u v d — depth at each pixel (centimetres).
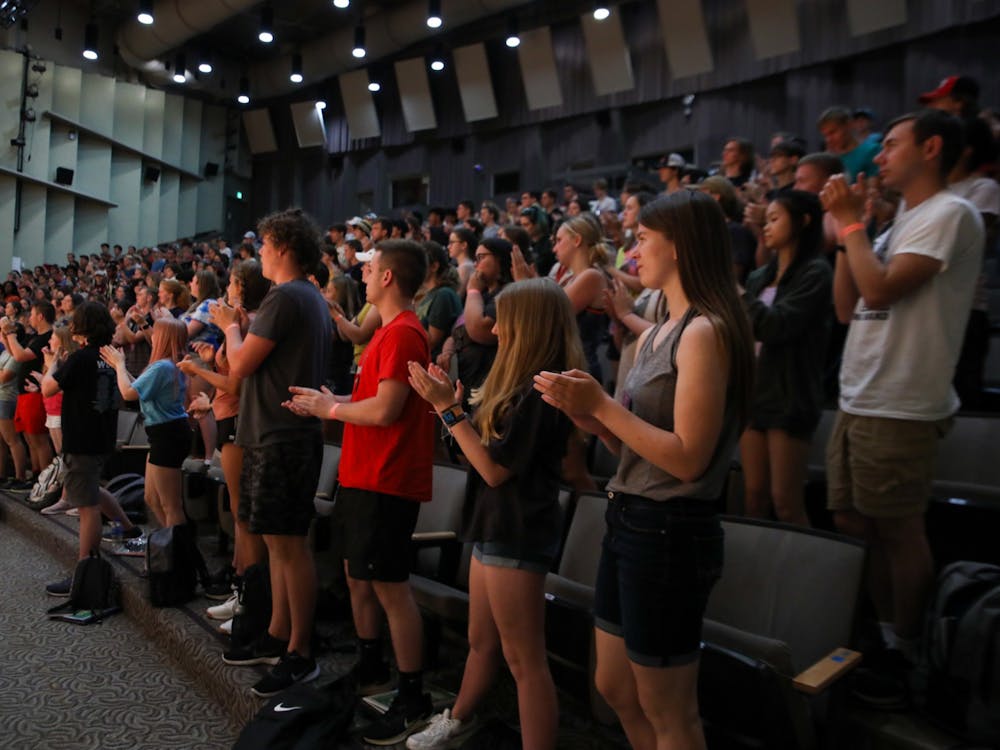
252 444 220
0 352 586
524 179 1243
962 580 157
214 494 362
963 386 240
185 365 243
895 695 163
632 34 1099
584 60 1155
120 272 1117
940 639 153
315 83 1501
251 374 221
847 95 904
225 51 1540
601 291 255
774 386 204
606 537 132
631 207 338
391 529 193
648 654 120
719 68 1009
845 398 181
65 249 1397
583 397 121
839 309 193
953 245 166
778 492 204
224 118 1662
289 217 232
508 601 160
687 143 1059
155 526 413
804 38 923
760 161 432
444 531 254
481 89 1250
